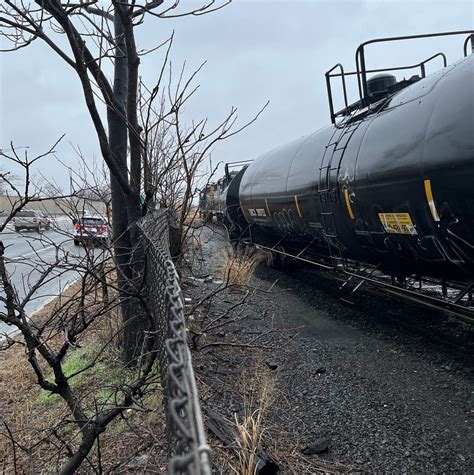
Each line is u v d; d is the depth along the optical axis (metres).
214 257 13.91
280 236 11.96
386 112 6.47
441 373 5.38
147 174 6.23
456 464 3.65
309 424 4.40
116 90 6.08
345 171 6.95
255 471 3.35
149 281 4.09
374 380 5.33
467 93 4.73
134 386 3.54
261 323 7.91
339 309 8.67
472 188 4.48
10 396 5.89
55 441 4.47
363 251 7.36
